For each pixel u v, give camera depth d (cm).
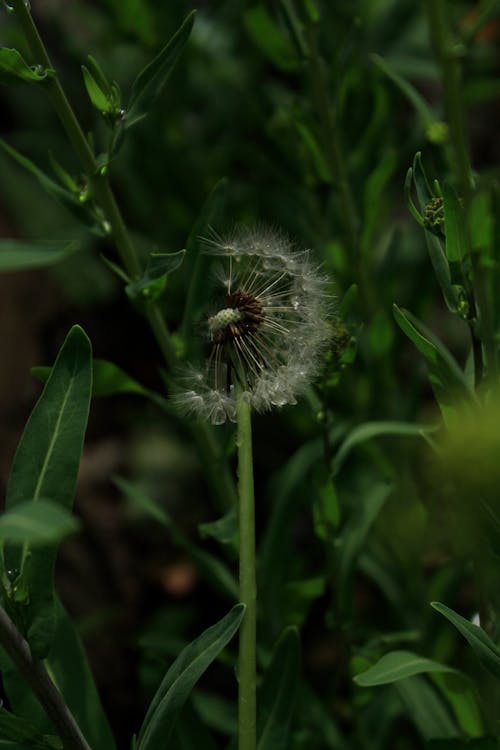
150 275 41
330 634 61
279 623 47
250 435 38
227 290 42
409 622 50
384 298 51
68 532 30
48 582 35
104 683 60
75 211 42
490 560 40
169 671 37
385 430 44
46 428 36
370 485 54
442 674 42
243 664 37
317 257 52
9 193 77
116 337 81
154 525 70
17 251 36
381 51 62
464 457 33
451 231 37
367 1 62
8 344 78
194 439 45
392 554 53
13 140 74
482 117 87
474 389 39
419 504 49
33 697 39
